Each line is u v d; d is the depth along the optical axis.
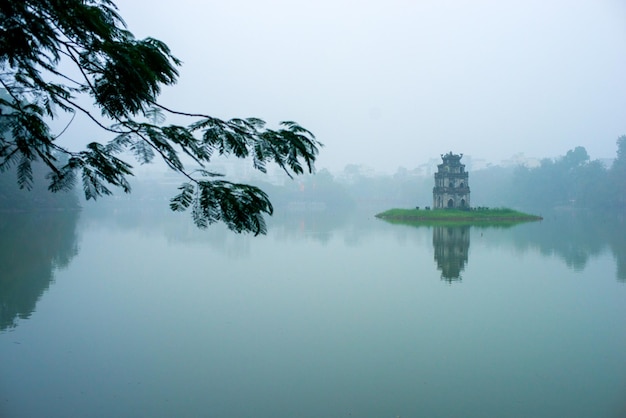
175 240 37.44
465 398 9.31
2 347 11.96
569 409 8.86
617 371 10.61
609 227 51.69
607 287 19.28
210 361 11.19
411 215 70.19
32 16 2.66
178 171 3.38
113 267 24.12
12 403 8.93
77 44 2.94
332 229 50.44
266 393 9.52
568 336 13.02
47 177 3.37
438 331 13.48
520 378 10.26
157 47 3.31
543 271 23.06
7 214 61.25
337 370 10.69
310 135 3.43
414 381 10.09
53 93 3.19
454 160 72.75
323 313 15.41
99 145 3.23
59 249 30.50
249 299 17.36
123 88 3.05
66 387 9.67
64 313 15.23
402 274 22.44
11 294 17.78
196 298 17.48
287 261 26.69
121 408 8.83
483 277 21.58
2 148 3.18
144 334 13.16
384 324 14.20
